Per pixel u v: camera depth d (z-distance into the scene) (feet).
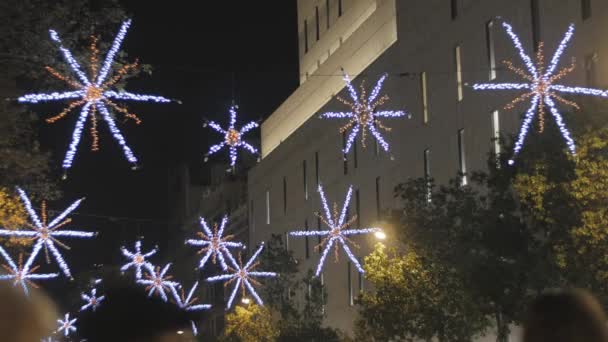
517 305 93.45
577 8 116.67
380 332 119.03
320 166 217.36
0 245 98.53
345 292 199.82
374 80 185.26
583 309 13.01
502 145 100.48
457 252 99.09
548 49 122.62
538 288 91.50
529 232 95.40
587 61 114.52
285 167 244.01
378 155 183.62
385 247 128.57
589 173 81.76
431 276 110.73
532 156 90.33
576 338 12.77
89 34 73.77
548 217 87.04
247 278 208.13
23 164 80.79
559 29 120.37
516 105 130.31
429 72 159.43
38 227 93.61
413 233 106.52
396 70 174.40
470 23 145.38
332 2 234.58
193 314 13.04
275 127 262.26
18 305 11.71
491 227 95.86
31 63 72.28
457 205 104.53
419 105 163.32
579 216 84.53
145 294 12.90
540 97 81.00
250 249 277.03
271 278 219.41
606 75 110.73
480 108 141.49
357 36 202.08
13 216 89.45
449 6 152.76
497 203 97.96
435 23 157.48
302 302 225.56
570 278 85.92
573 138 84.33
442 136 153.79
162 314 12.72
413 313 114.42
